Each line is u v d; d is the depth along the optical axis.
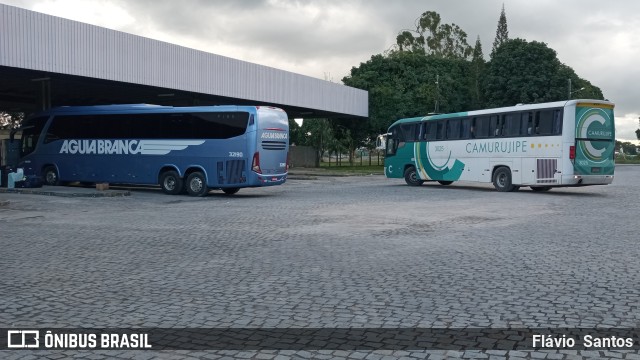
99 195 21.59
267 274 7.66
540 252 9.35
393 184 30.92
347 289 6.80
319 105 41.88
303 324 5.43
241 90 33.97
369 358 4.53
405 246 10.00
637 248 9.73
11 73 25.09
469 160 25.64
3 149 27.55
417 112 54.12
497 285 6.99
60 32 24.33
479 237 11.09
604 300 6.27
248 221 13.84
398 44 80.69
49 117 26.44
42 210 16.62
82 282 7.23
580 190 25.47
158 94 34.22
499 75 56.06
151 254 9.26
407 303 6.15
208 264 8.39
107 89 32.06
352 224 13.19
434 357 4.55
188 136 22.62
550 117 22.09
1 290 6.82
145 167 23.61
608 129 22.12
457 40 81.94
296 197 21.70
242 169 21.47
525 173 23.09
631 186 28.31
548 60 55.31
